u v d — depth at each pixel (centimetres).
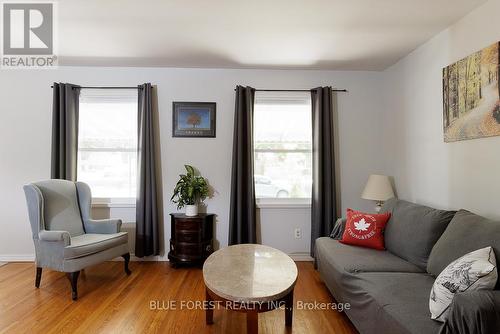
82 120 333
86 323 196
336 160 337
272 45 266
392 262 203
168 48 273
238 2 195
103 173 335
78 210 291
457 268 132
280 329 191
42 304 222
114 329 189
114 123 335
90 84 325
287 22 223
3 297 233
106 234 283
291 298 191
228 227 330
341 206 337
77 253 233
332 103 334
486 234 152
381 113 338
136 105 335
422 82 264
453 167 226
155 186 320
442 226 193
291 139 341
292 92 333
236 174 319
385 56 292
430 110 253
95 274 284
